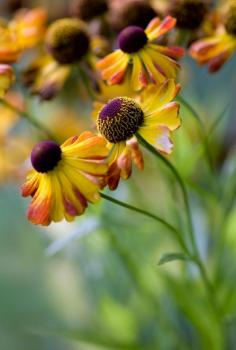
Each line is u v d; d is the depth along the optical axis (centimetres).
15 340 79
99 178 45
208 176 58
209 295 54
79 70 55
